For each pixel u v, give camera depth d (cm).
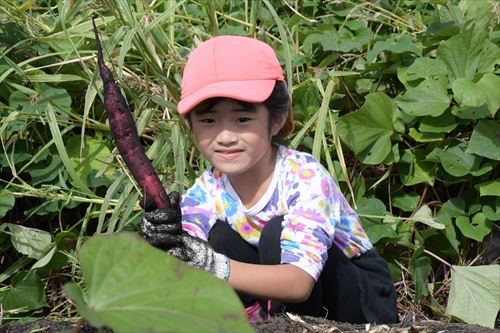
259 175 271
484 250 387
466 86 361
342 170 385
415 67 386
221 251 278
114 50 387
